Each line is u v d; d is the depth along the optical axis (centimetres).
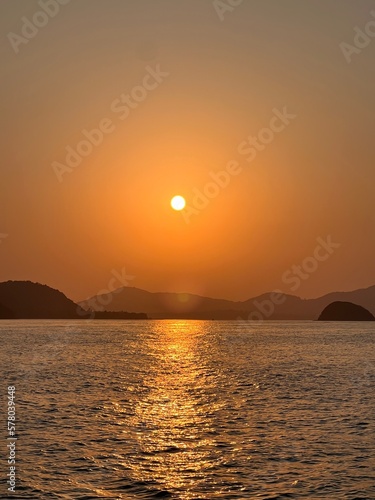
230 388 6725
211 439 3956
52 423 4462
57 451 3603
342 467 3306
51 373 8175
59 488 2912
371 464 3372
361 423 4575
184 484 2986
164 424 4456
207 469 3247
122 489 2905
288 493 2866
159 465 3316
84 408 5172
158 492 2862
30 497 2784
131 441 3872
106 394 6091
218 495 2827
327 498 2802
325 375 8275
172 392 6331
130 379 7550
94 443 3812
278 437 4041
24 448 3675
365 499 2792
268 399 5856
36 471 3184
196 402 5622
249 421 4622
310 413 5025
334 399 5872
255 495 2831
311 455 3556
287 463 3381
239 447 3738
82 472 3173
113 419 4644
